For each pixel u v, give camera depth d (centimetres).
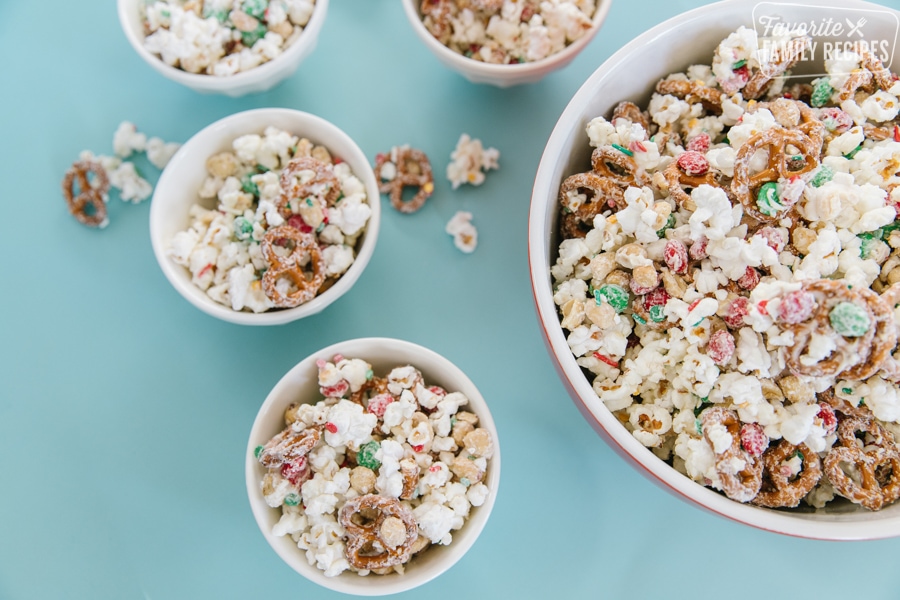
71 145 56
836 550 51
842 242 43
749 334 42
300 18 52
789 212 43
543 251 43
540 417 52
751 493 41
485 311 53
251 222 49
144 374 53
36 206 55
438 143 55
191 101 56
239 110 56
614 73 45
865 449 43
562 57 50
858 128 44
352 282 49
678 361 43
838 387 42
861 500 41
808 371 39
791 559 51
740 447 42
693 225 42
